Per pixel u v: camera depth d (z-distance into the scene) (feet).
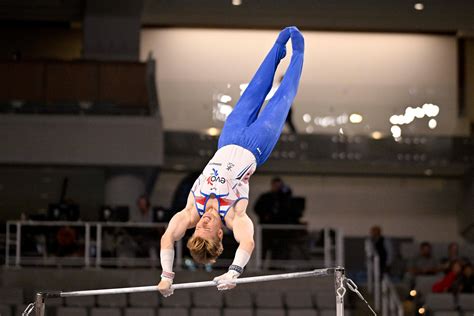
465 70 126.41
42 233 88.17
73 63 98.99
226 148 45.21
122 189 100.22
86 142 97.66
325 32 125.90
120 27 111.14
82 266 87.51
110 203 100.22
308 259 88.69
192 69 123.85
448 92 106.73
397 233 118.62
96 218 107.96
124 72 99.50
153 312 80.48
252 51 124.67
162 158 98.43
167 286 42.34
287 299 84.17
